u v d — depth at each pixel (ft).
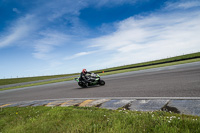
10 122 13.07
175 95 14.12
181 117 8.55
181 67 43.27
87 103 16.42
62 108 14.79
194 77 22.36
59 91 33.06
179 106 10.96
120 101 15.11
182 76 25.25
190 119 7.80
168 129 6.83
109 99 16.70
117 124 8.27
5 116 15.99
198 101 11.34
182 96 13.39
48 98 25.36
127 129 7.47
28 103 23.02
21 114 15.52
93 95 21.22
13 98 33.40
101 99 17.35
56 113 13.08
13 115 15.69
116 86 26.30
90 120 9.72
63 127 9.12
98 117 10.25
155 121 8.13
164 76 29.07
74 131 8.33
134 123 8.14
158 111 10.25
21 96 34.76
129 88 22.09
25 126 10.77
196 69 31.73
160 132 6.79
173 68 44.55
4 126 12.26
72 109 13.91
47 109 15.64
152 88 19.33
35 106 18.94
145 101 13.69
